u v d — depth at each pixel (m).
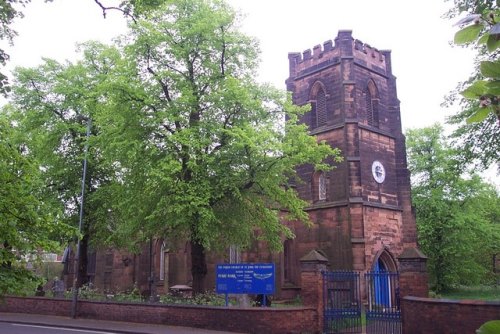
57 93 32.03
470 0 19.09
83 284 32.62
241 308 19.73
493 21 2.26
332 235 30.86
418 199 47.09
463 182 44.62
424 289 17.66
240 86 22.56
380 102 34.16
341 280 19.91
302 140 23.19
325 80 33.53
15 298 29.75
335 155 26.62
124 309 23.98
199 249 24.56
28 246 10.45
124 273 42.84
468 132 21.80
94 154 30.69
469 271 46.16
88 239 33.28
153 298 25.41
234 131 21.78
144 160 23.05
